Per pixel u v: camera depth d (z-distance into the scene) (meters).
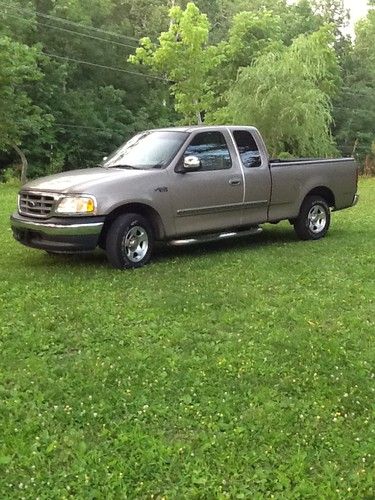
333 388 4.71
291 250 10.11
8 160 41.84
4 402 4.50
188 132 9.58
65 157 44.38
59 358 5.37
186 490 3.51
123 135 46.50
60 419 4.27
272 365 5.14
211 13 59.69
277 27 42.09
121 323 6.27
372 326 6.12
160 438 4.03
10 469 3.69
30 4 43.06
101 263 9.12
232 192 9.77
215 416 4.30
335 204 11.52
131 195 8.62
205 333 6.00
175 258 9.45
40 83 41.41
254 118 34.03
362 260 9.25
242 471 3.68
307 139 33.94
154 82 51.97
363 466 3.71
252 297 7.17
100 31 46.78
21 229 8.70
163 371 5.03
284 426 4.16
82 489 3.51
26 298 7.09
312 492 3.47
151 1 56.22
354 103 55.47
